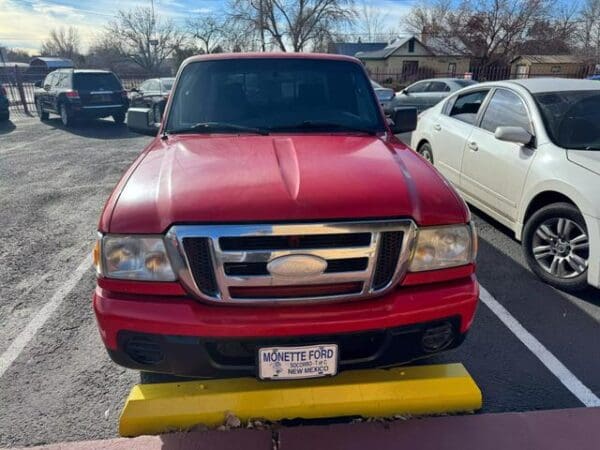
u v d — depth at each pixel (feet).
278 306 6.40
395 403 7.06
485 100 16.26
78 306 11.50
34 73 85.25
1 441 7.32
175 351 6.45
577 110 13.38
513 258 14.14
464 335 7.16
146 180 7.25
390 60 149.48
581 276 11.56
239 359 6.73
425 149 19.83
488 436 7.23
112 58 180.75
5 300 11.80
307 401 6.92
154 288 6.49
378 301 6.61
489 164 14.79
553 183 11.93
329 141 9.12
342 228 6.29
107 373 8.96
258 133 9.79
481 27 121.39
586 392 8.44
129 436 6.81
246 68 10.85
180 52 163.94
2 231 16.92
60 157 31.22
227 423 6.85
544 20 121.19
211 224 6.22
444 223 6.83
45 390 8.50
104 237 6.60
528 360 9.36
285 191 6.57
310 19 126.93
